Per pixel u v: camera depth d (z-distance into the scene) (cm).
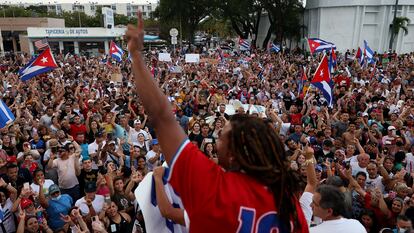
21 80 1568
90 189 619
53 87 1548
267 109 1138
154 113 124
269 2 4825
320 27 4772
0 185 602
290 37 5147
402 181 683
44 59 1441
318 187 314
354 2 4494
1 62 3061
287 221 126
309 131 962
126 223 604
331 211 302
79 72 2248
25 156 767
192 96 1335
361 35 4603
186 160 121
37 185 668
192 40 5519
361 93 1417
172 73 2139
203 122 946
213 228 117
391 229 540
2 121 808
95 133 920
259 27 6109
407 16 4538
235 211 117
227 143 128
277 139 128
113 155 802
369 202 611
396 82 1625
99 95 1528
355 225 307
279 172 125
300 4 4903
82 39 4912
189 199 120
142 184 186
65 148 754
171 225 180
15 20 6181
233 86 1800
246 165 123
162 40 5903
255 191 122
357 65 2342
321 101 1380
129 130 978
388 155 841
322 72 1252
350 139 902
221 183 120
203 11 5081
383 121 1131
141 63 124
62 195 658
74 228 559
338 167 701
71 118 998
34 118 1114
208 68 2366
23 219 555
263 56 3322
